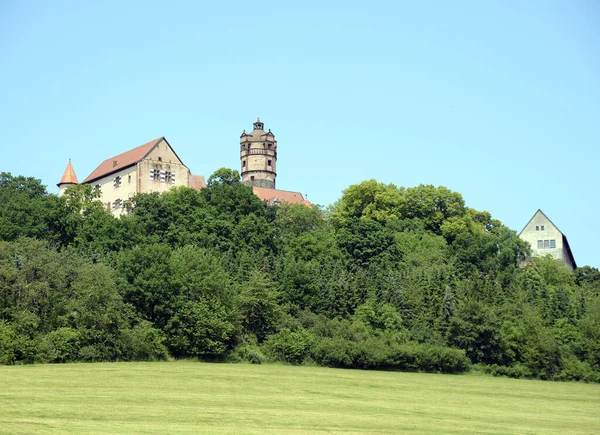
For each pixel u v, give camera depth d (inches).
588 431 2972.4
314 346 4667.8
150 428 2454.5
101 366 3924.7
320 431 2583.7
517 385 4392.2
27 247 4387.3
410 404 3356.3
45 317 4217.5
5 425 2397.9
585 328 5162.4
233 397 3221.0
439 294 5378.9
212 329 4451.3
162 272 4562.0
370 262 6122.1
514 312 5270.7
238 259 5452.8
